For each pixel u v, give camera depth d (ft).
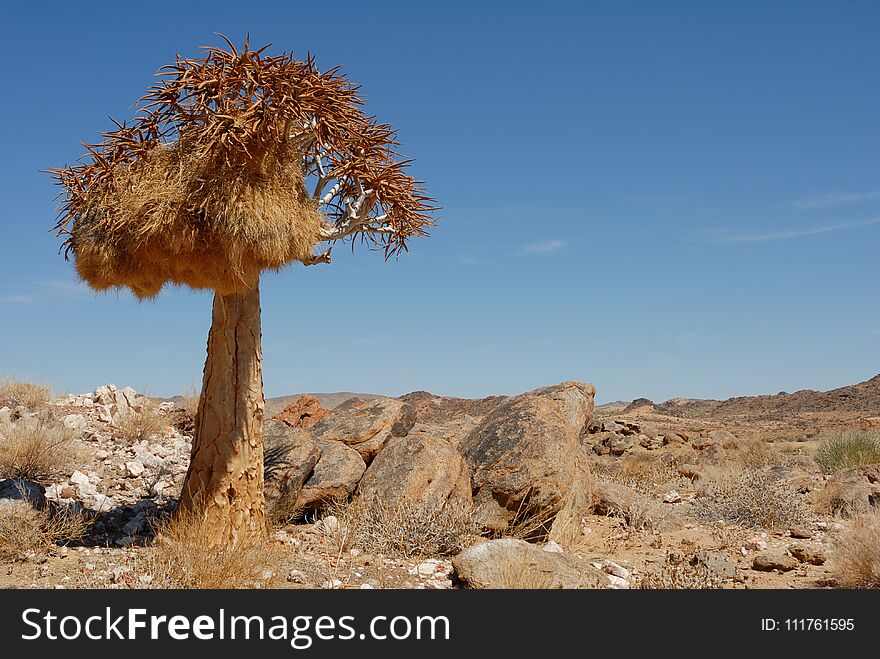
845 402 256.73
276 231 23.27
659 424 94.22
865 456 62.49
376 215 27.63
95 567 23.54
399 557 27.58
